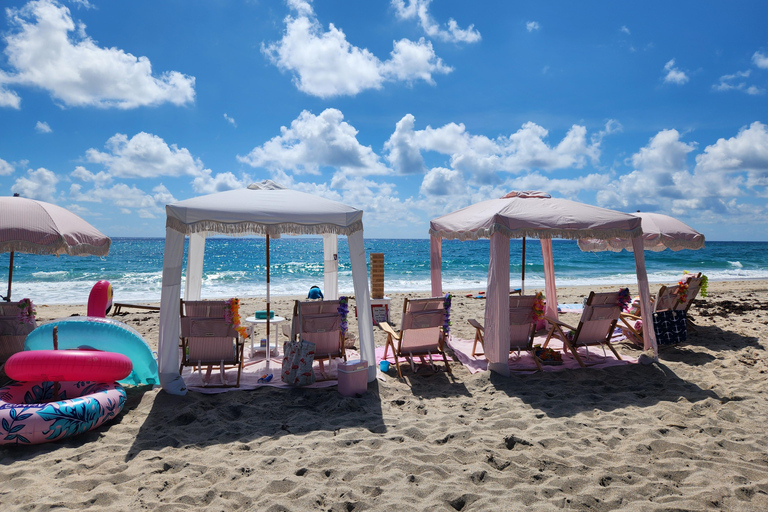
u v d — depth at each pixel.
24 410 3.82
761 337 8.03
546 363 6.33
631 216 6.36
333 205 5.76
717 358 6.74
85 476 3.37
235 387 5.37
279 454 3.74
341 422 4.45
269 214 5.30
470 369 6.23
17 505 2.97
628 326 7.57
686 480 3.35
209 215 5.16
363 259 5.69
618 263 36.09
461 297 14.84
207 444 3.96
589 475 3.42
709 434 4.18
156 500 3.06
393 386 5.55
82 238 5.62
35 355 4.29
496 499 3.05
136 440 4.04
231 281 23.61
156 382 5.48
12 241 5.12
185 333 5.19
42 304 14.86
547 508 2.95
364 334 5.64
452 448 3.83
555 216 6.10
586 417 4.58
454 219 7.17
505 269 5.98
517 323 6.19
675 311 7.13
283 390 5.34
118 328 5.21
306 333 5.60
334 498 3.07
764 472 3.44
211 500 3.07
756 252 58.03
